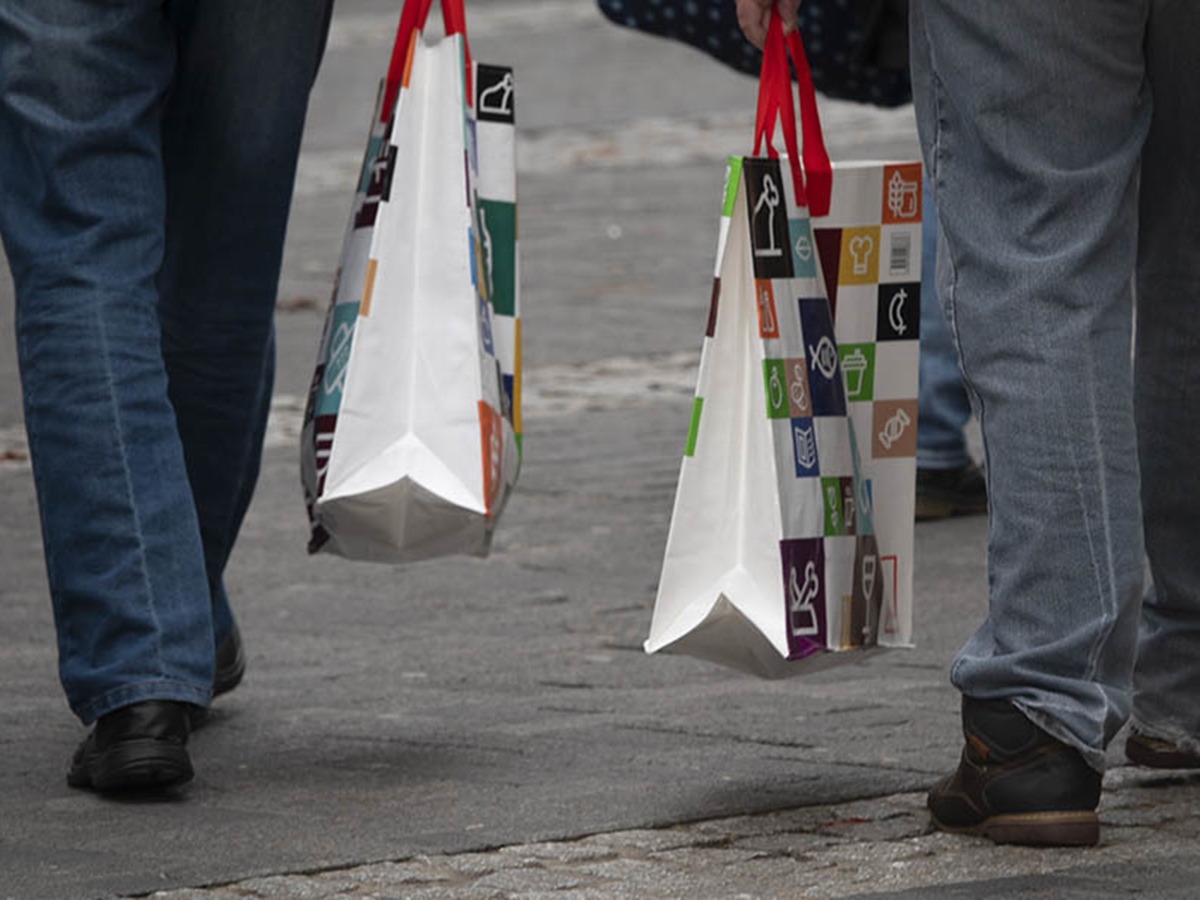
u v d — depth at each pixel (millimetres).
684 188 43531
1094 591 9641
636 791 10984
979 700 9875
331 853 9883
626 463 22516
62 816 10797
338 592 17250
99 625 11172
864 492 10570
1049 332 9617
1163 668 10922
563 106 56000
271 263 12180
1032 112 9586
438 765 11719
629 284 33938
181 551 11305
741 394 10312
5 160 11578
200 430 12414
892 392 10641
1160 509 10805
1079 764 9773
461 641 15406
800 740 12078
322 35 11844
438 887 9289
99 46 11320
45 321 11320
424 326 11242
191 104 11789
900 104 15859
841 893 9062
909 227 10586
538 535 19375
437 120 11383
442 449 11195
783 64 10531
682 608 10328
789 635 10188
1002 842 9820
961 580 17172
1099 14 9523
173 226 12062
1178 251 10531
